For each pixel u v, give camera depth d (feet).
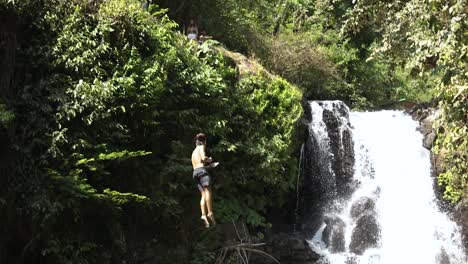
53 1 33.60
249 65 43.27
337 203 46.47
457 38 27.48
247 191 41.04
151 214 34.22
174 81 35.65
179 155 35.37
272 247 40.47
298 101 43.29
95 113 31.53
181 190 35.53
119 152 31.78
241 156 39.29
